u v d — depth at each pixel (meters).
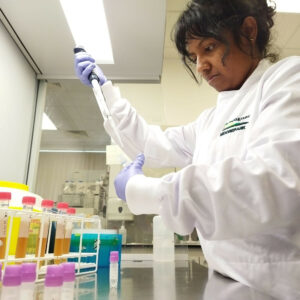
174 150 1.45
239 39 0.87
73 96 2.03
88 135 2.05
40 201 0.98
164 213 0.57
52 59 1.67
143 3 1.20
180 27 0.90
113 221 2.00
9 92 1.48
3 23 1.37
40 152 1.84
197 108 3.17
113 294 0.66
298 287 0.65
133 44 1.52
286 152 0.53
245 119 0.90
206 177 0.54
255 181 0.50
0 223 0.73
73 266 0.76
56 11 1.26
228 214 0.51
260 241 0.72
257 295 0.65
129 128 1.43
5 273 0.64
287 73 0.74
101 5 1.23
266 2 0.96
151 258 1.84
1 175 1.42
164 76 3.30
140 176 0.67
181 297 0.63
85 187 1.98
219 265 0.86
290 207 0.50
